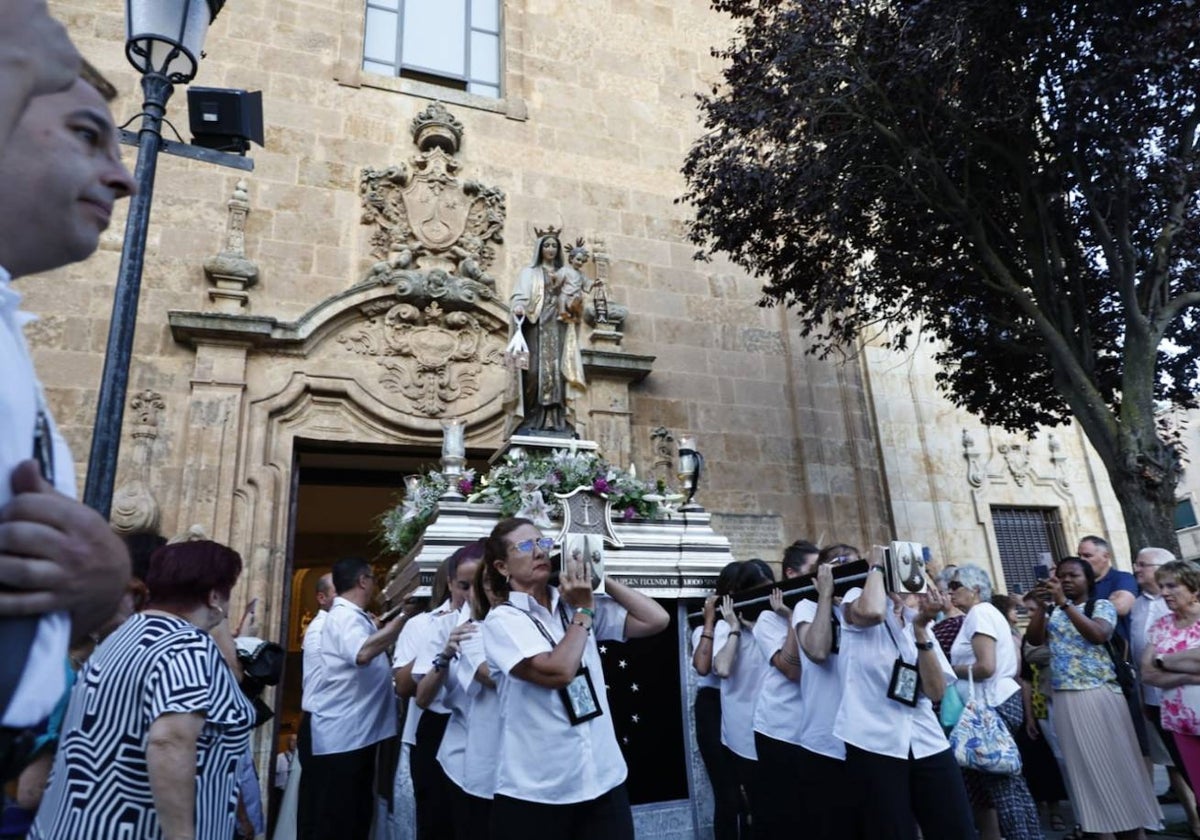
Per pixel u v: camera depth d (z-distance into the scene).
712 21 14.21
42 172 0.95
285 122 10.72
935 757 3.68
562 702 3.09
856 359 12.91
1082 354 8.80
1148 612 5.97
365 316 10.15
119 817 2.22
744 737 4.66
